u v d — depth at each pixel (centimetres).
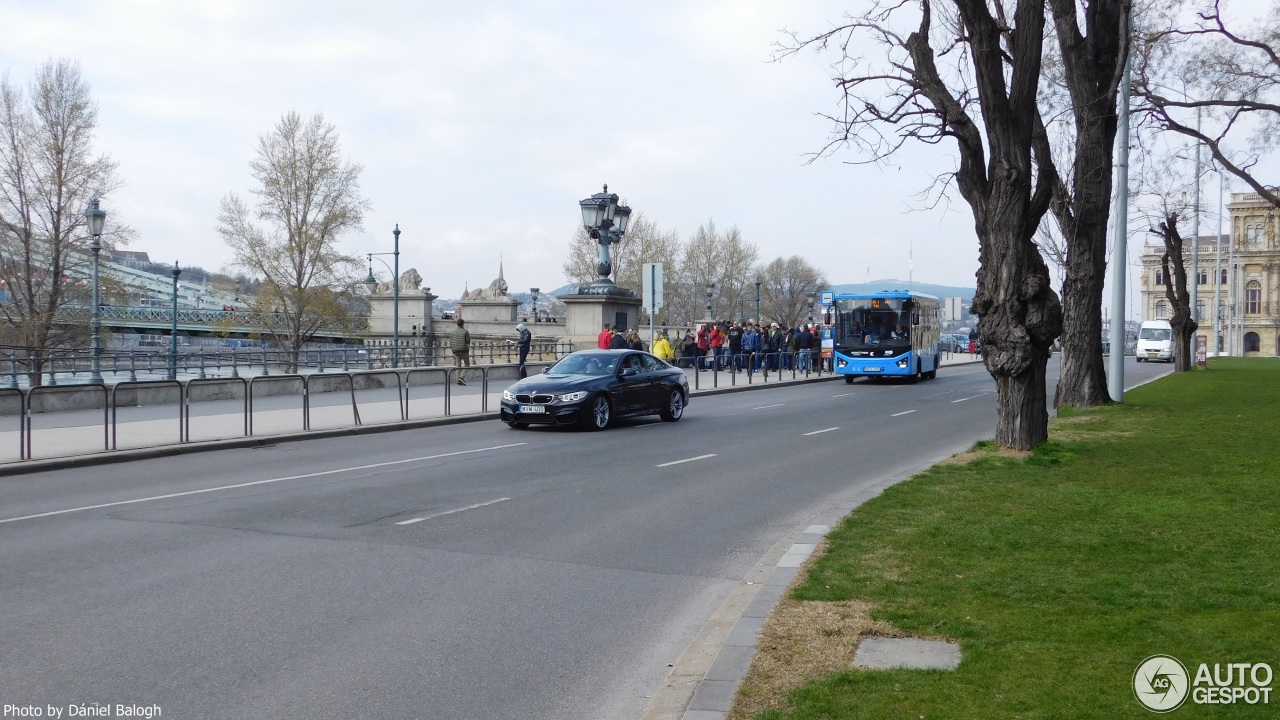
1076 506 993
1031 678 495
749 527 1002
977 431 1980
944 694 475
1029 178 1399
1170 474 1197
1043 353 1458
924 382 4025
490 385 3341
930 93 1457
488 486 1262
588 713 510
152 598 716
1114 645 546
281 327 6044
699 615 689
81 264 4569
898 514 963
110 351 3375
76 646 605
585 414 1958
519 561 848
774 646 566
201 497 1168
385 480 1310
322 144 5850
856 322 3900
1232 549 789
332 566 823
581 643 625
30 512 1066
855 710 457
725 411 2516
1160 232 4328
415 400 2680
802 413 2441
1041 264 1439
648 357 2214
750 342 4341
